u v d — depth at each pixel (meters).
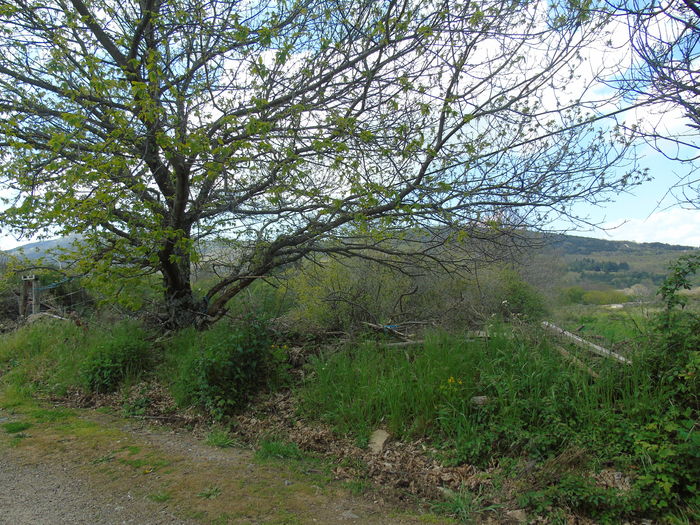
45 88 8.16
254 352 7.24
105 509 4.06
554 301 16.33
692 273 5.48
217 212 8.97
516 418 5.21
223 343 7.16
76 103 7.71
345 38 7.93
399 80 7.25
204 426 6.38
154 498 4.25
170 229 7.96
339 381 6.83
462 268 9.31
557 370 5.78
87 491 4.42
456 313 9.84
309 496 4.35
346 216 8.48
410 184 7.51
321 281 10.71
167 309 9.94
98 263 8.05
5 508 4.09
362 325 9.11
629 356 5.70
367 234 8.69
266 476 4.77
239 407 6.75
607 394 5.30
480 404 5.52
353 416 6.03
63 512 4.01
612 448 4.68
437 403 5.83
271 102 7.84
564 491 4.06
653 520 3.91
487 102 7.50
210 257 10.05
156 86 7.02
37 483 4.61
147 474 4.80
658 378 5.26
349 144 7.60
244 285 10.20
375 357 7.25
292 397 6.97
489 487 4.51
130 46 7.99
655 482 4.09
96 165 6.79
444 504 4.25
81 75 7.61
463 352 6.56
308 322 9.73
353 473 4.89
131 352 8.28
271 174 8.08
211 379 6.78
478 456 5.00
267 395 7.09
